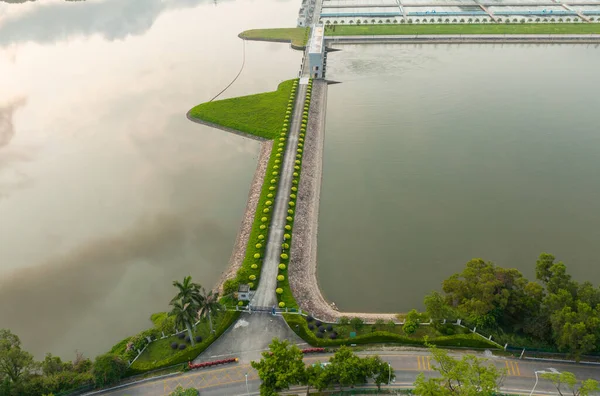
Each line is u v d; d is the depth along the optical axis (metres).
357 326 107.12
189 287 97.06
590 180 164.00
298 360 89.56
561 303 95.88
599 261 128.88
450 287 108.06
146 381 97.19
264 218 142.75
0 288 128.50
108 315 120.19
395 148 188.38
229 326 109.25
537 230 141.12
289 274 124.25
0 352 91.94
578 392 85.56
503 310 105.94
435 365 98.00
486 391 76.25
